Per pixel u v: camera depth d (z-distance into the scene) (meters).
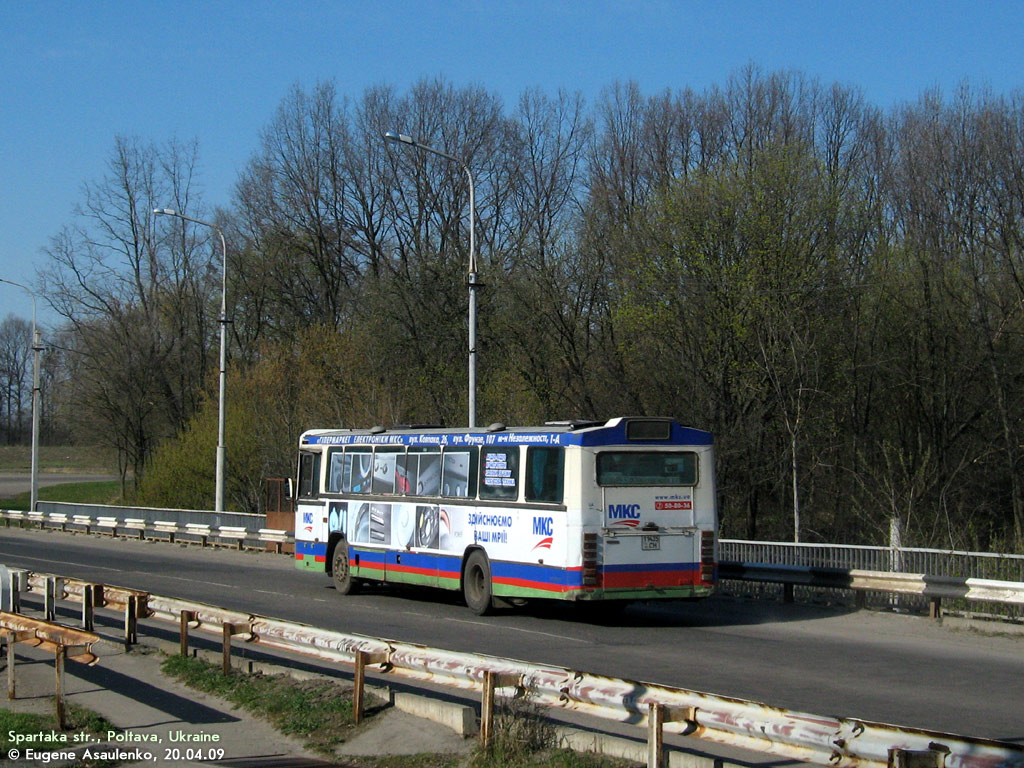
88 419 56.41
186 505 44.47
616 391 37.97
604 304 39.69
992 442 34.97
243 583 23.25
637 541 16.20
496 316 41.34
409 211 52.66
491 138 50.91
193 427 45.47
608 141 46.84
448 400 40.44
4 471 93.62
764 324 32.38
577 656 13.20
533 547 16.52
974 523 33.00
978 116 36.94
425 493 19.08
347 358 41.47
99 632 14.50
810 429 33.38
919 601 17.19
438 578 18.58
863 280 34.41
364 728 8.80
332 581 24.03
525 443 16.94
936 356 35.69
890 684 11.27
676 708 6.77
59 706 9.19
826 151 46.50
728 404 34.06
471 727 8.36
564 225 41.28
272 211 52.75
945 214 36.75
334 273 53.59
